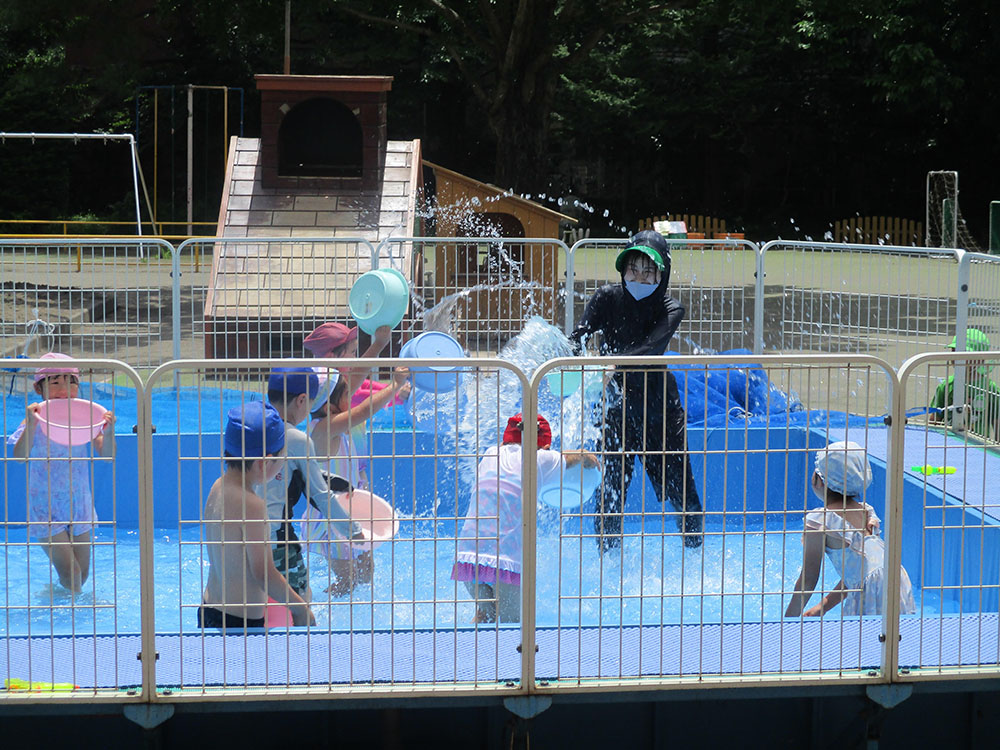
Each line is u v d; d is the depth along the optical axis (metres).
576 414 7.82
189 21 39.91
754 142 42.88
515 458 5.70
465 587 6.32
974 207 41.31
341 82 14.95
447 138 43.03
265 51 40.19
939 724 5.00
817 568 5.70
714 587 6.71
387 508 6.02
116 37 28.28
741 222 42.34
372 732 4.86
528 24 26.30
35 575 7.13
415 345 7.18
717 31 41.34
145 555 4.36
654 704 4.87
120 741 4.73
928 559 7.12
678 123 41.09
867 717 4.72
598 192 43.53
